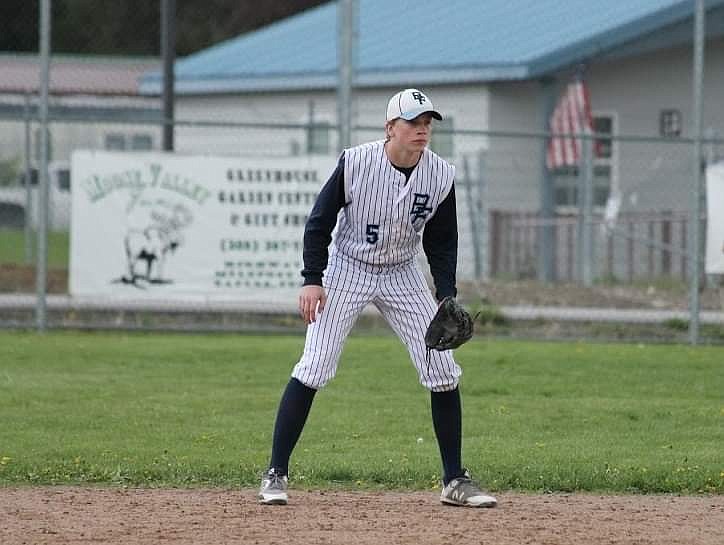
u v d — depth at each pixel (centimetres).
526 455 2530
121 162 4194
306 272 2022
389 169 1986
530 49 6462
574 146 5828
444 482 2086
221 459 2472
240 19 10012
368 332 4406
